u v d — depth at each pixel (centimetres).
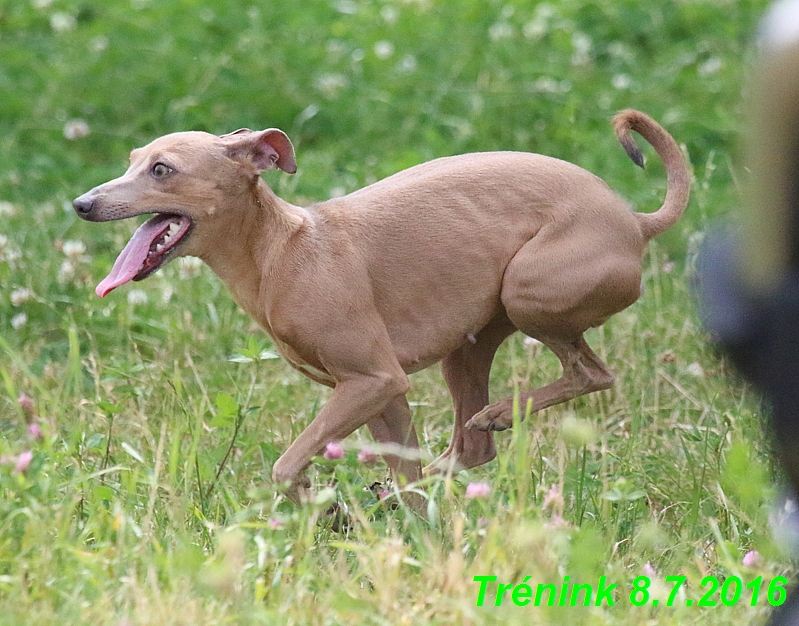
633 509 762
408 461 825
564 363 826
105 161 1466
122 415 912
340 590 620
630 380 987
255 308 789
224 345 1062
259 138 769
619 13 1795
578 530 664
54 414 795
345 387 768
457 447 860
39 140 1455
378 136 1497
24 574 625
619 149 1422
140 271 758
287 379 998
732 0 1817
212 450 836
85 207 741
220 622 581
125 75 1598
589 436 687
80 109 1548
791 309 393
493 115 1515
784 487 604
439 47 1681
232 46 1678
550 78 1605
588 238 779
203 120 1495
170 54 1638
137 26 1711
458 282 786
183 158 758
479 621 569
